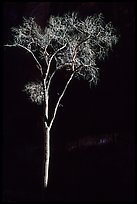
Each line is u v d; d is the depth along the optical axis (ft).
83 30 53.11
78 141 69.36
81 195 64.34
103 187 61.77
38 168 81.76
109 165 61.82
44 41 54.29
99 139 64.90
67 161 70.74
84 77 58.54
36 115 86.17
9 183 87.86
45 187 50.93
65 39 53.98
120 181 59.21
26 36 54.65
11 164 89.81
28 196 67.62
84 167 66.59
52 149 74.33
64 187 69.00
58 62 57.67
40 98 59.31
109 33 54.29
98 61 64.95
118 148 60.90
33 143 86.17
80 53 55.42
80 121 69.72
